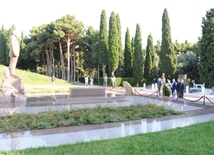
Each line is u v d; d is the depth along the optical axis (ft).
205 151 14.83
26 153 14.67
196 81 111.96
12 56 43.50
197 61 111.24
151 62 123.44
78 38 134.41
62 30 125.39
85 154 14.35
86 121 25.21
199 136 18.67
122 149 15.30
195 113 32.27
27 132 20.98
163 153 14.48
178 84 53.52
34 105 39.24
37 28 143.64
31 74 108.37
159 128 22.82
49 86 86.12
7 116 25.61
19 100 42.93
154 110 31.09
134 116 27.78
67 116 26.11
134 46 123.54
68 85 100.37
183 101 47.11
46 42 129.59
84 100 47.21
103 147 15.80
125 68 130.21
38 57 149.48
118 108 31.24
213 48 84.23
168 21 107.96
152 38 124.16
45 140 18.43
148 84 122.93
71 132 21.11
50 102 43.11
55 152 14.79
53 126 22.99
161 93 61.21
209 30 87.61
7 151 15.29
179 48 136.56
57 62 166.50
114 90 77.46
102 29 124.06
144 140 17.51
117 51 117.91
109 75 130.62
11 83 43.52
